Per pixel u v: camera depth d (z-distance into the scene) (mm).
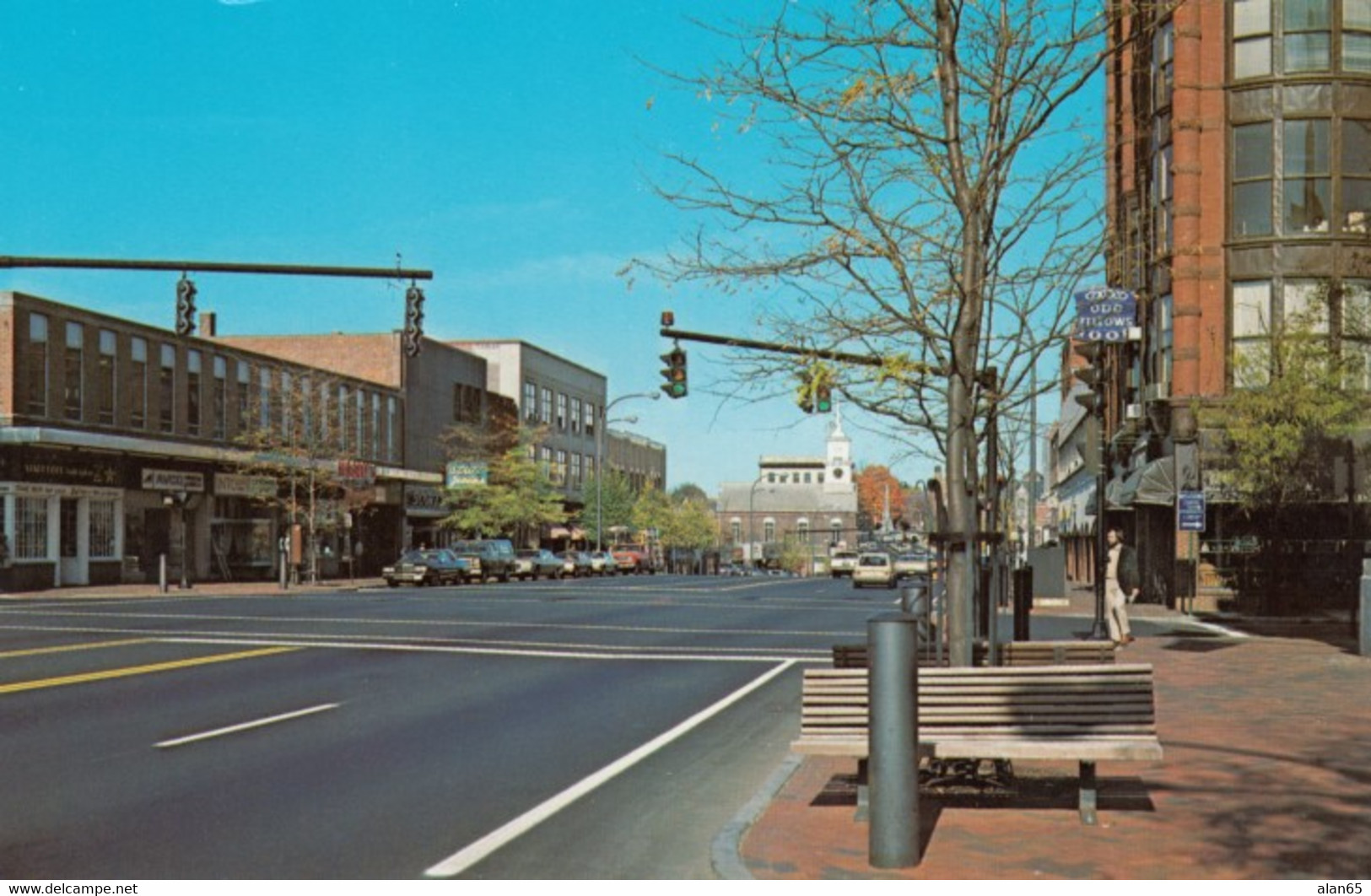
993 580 9844
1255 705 13672
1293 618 29969
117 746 11547
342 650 20594
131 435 48844
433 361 76000
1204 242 34625
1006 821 8117
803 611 33531
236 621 27078
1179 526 29125
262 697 15000
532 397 93312
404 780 10047
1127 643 22078
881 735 7070
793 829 7996
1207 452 34000
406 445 71875
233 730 12523
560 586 54031
